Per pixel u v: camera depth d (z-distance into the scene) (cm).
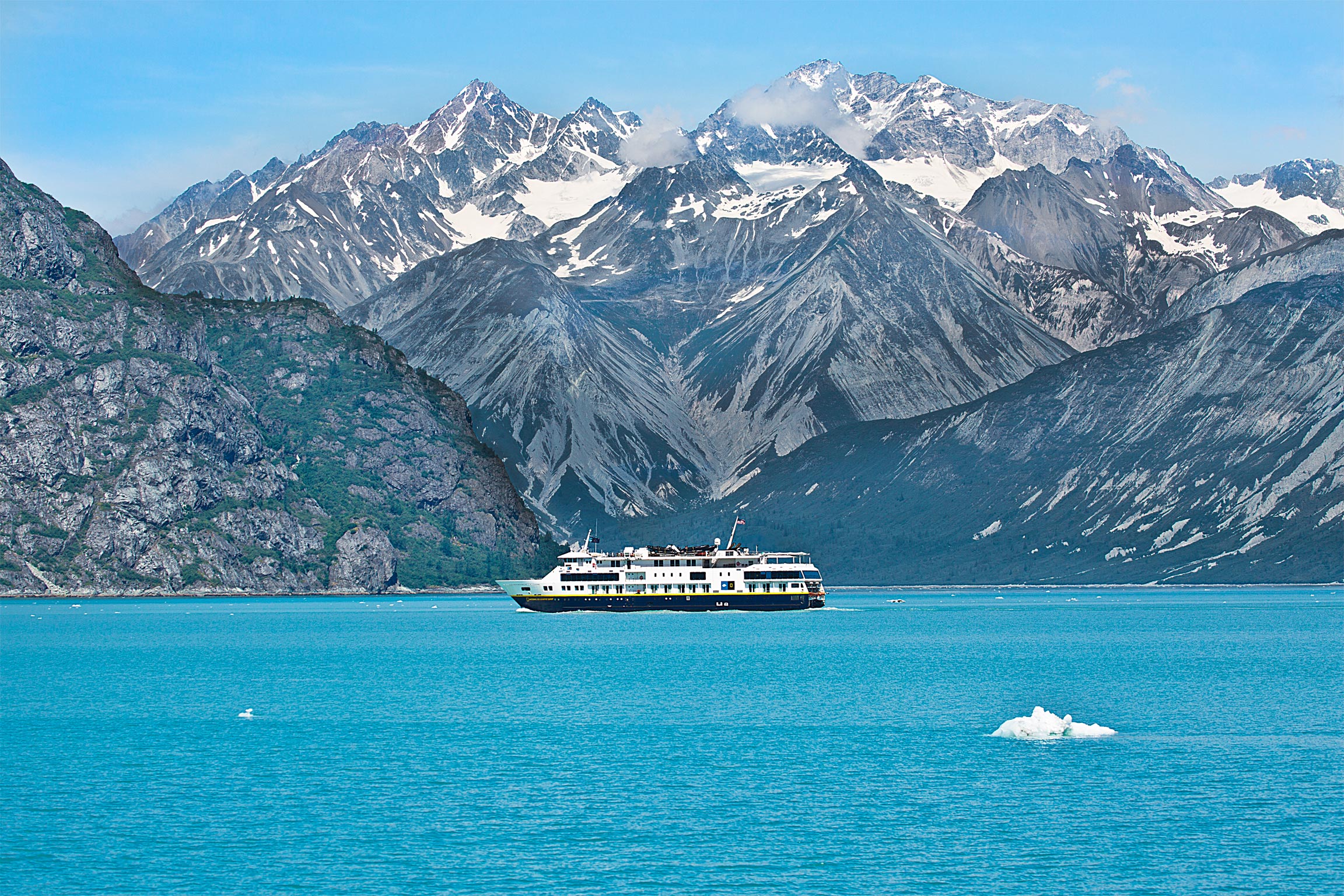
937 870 11856
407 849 12519
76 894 11388
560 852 12400
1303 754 16462
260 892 11412
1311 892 11281
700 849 12488
